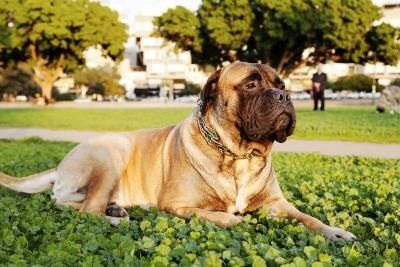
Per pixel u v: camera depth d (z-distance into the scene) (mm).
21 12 44031
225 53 49125
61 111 32250
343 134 16453
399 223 4406
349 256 3275
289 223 4398
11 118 25562
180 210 4723
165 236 3805
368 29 46125
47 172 5523
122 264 3121
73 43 47031
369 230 4328
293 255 3377
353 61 47219
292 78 71625
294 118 4570
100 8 47375
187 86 69938
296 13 42688
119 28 48406
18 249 3498
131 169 5328
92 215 4559
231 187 4719
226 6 45281
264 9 44281
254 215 4852
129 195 5293
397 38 47688
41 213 4746
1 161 9398
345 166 9047
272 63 48344
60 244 3566
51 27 43750
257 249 3420
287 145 14305
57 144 13812
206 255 3164
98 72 67438
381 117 23406
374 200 5590
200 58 50906
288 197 5738
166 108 35969
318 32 43969
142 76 81750
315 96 29297
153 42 80750
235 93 4594
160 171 5152
